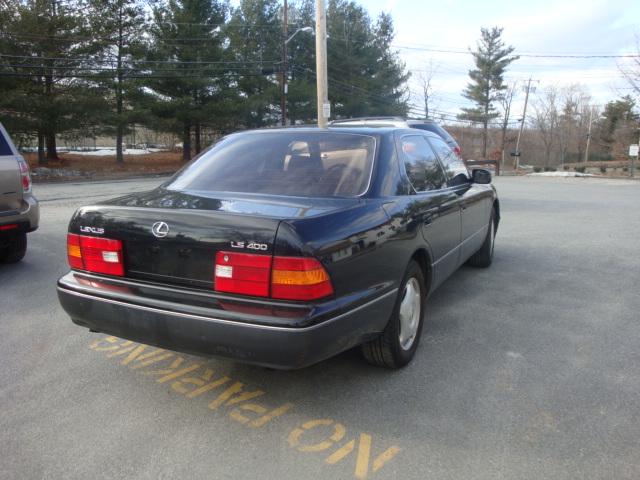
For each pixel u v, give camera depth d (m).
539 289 5.48
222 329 2.62
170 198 3.17
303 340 2.53
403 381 3.38
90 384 3.35
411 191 3.68
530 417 2.93
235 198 3.10
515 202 14.37
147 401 3.14
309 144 3.60
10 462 2.54
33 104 23.81
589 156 83.44
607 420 2.90
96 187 19.84
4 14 23.69
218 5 31.12
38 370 3.54
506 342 4.02
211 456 2.60
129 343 4.01
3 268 6.22
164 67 29.12
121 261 2.97
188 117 30.36
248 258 2.59
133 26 29.23
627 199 15.30
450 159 4.90
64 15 25.36
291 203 2.98
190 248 2.74
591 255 7.17
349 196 3.15
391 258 3.15
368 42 42.69
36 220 6.13
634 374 3.47
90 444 2.70
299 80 38.97
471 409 3.03
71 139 28.89
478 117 61.62
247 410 3.04
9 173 5.75
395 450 2.64
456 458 2.57
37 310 4.75
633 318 4.59
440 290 5.43
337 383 3.35
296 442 2.71
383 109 43.06
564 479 2.41
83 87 26.30
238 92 33.03
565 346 3.95
